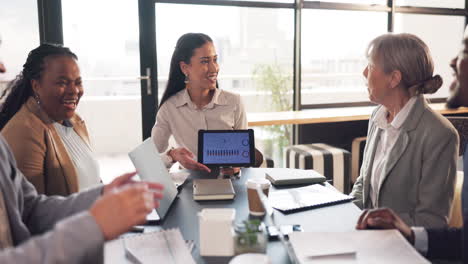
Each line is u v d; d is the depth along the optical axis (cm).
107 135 641
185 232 134
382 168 176
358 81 544
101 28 397
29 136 155
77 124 191
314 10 463
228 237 115
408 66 163
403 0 497
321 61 478
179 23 412
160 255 112
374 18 490
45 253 68
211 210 120
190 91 256
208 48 244
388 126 177
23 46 367
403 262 105
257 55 460
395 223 127
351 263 105
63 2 377
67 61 166
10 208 112
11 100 168
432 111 166
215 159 201
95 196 118
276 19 455
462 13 525
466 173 116
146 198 78
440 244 125
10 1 358
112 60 664
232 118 257
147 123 411
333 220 143
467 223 111
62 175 163
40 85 165
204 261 113
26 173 153
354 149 426
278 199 163
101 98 646
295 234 120
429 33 521
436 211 158
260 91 473
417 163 163
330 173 377
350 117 408
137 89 684
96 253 73
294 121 389
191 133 253
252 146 202
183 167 221
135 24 397
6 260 65
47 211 123
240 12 441
